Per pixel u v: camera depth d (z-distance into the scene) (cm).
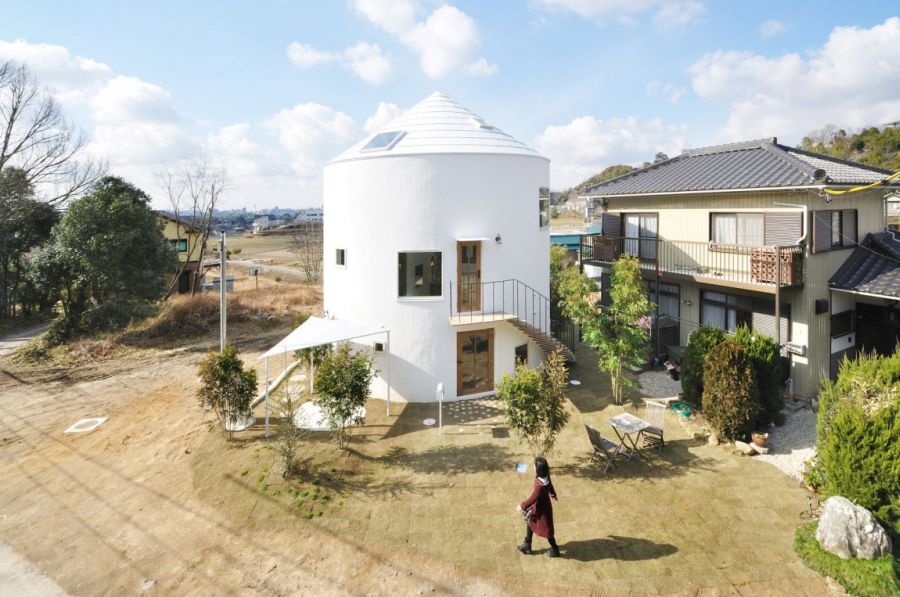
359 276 1370
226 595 666
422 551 738
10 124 2822
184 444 1116
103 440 1166
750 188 1314
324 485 920
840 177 1275
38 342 2056
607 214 1892
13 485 973
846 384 826
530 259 1451
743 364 1033
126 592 678
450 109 1525
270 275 4444
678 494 867
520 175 1396
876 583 622
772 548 718
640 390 1391
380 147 1366
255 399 1376
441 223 1307
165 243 2553
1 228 2731
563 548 733
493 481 928
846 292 1319
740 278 1402
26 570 726
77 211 2230
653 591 645
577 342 1936
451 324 1298
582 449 1052
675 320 1636
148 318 2294
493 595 649
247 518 832
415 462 1003
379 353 1352
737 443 1020
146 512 864
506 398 916
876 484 714
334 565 716
